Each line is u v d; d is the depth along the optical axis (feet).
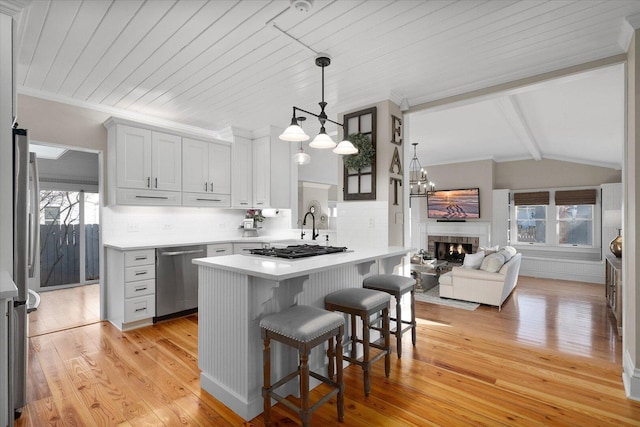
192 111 13.07
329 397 6.00
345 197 12.42
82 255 18.10
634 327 7.00
